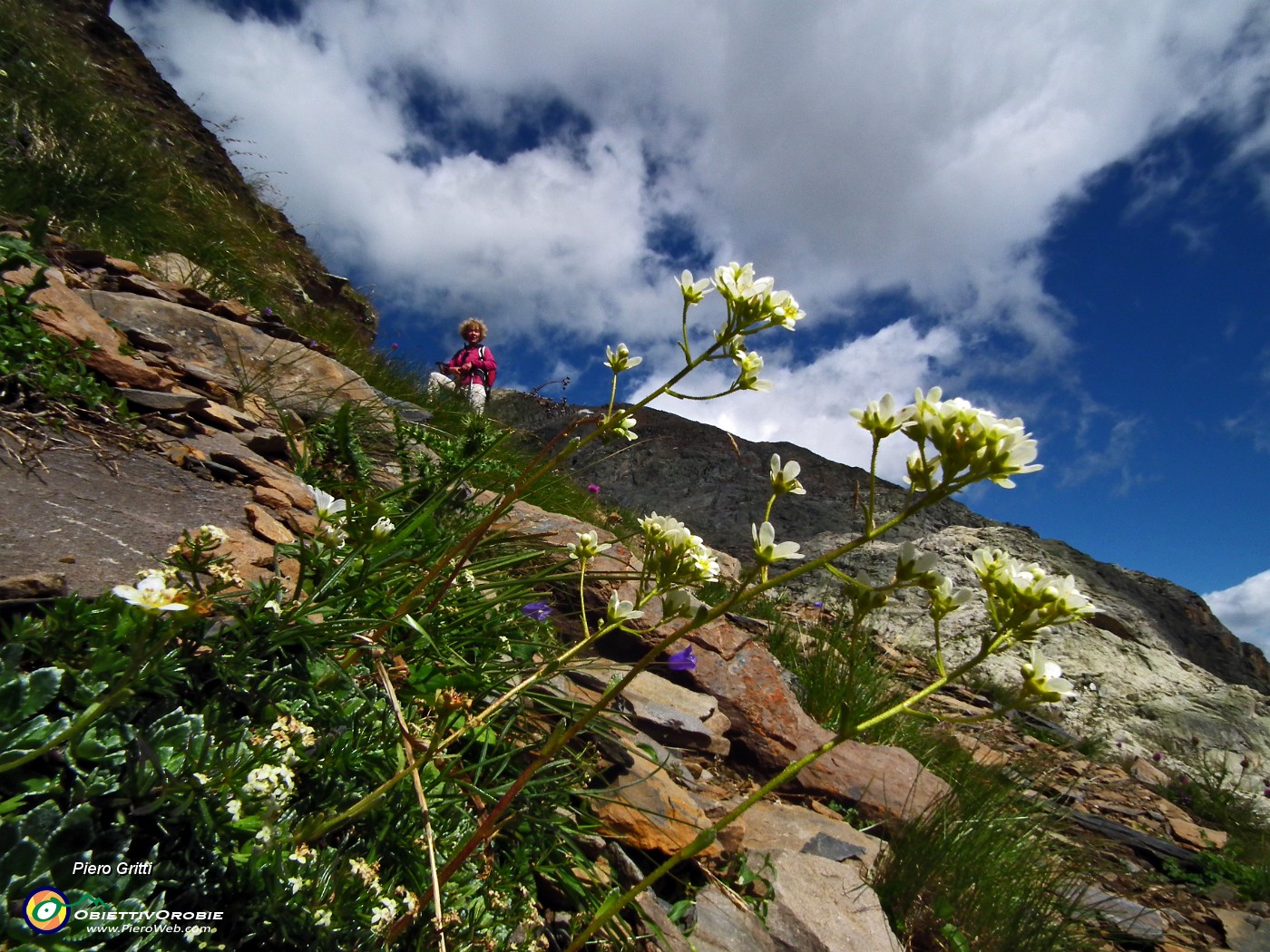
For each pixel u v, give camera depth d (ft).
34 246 10.94
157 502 8.59
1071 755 23.99
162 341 13.64
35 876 3.83
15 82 24.31
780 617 24.40
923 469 4.17
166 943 4.02
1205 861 16.87
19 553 6.45
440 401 25.67
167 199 25.32
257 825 4.78
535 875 6.80
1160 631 34.96
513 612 8.90
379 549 6.82
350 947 4.66
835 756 13.02
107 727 4.63
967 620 30.94
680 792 9.16
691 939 7.36
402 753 6.32
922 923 9.83
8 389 9.33
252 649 5.78
